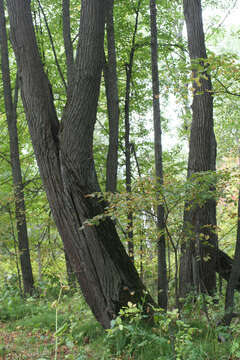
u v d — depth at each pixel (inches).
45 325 241.4
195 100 262.7
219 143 515.8
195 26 258.8
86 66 198.7
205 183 170.2
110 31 338.3
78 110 199.2
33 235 455.2
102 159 450.0
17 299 329.1
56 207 207.5
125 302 199.0
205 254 251.1
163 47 434.6
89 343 199.8
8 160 478.3
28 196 455.8
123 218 211.3
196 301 224.8
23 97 211.2
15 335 235.5
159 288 234.5
